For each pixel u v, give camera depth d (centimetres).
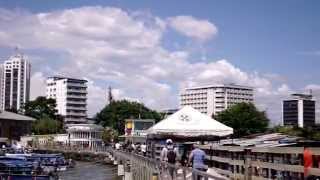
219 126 3058
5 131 13550
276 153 1542
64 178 6322
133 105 17300
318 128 3381
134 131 7131
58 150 12194
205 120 3070
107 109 17488
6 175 4653
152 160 2539
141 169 3378
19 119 13925
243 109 11031
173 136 3197
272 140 2389
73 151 11694
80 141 14800
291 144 1795
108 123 17225
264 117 11106
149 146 4372
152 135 3381
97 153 10888
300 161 1416
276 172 1522
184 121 3080
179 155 2830
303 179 1298
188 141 3441
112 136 15275
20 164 5466
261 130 10912
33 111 19250
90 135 14975
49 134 15900
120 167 5416
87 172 7431
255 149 1714
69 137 14612
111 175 6731
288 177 1436
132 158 4359
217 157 2358
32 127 16325
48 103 19525
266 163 1559
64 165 7794
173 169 1634
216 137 3284
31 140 13800
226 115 11181
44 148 12731
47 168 5753
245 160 1827
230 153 2223
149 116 17050
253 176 1680
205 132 3041
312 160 1209
